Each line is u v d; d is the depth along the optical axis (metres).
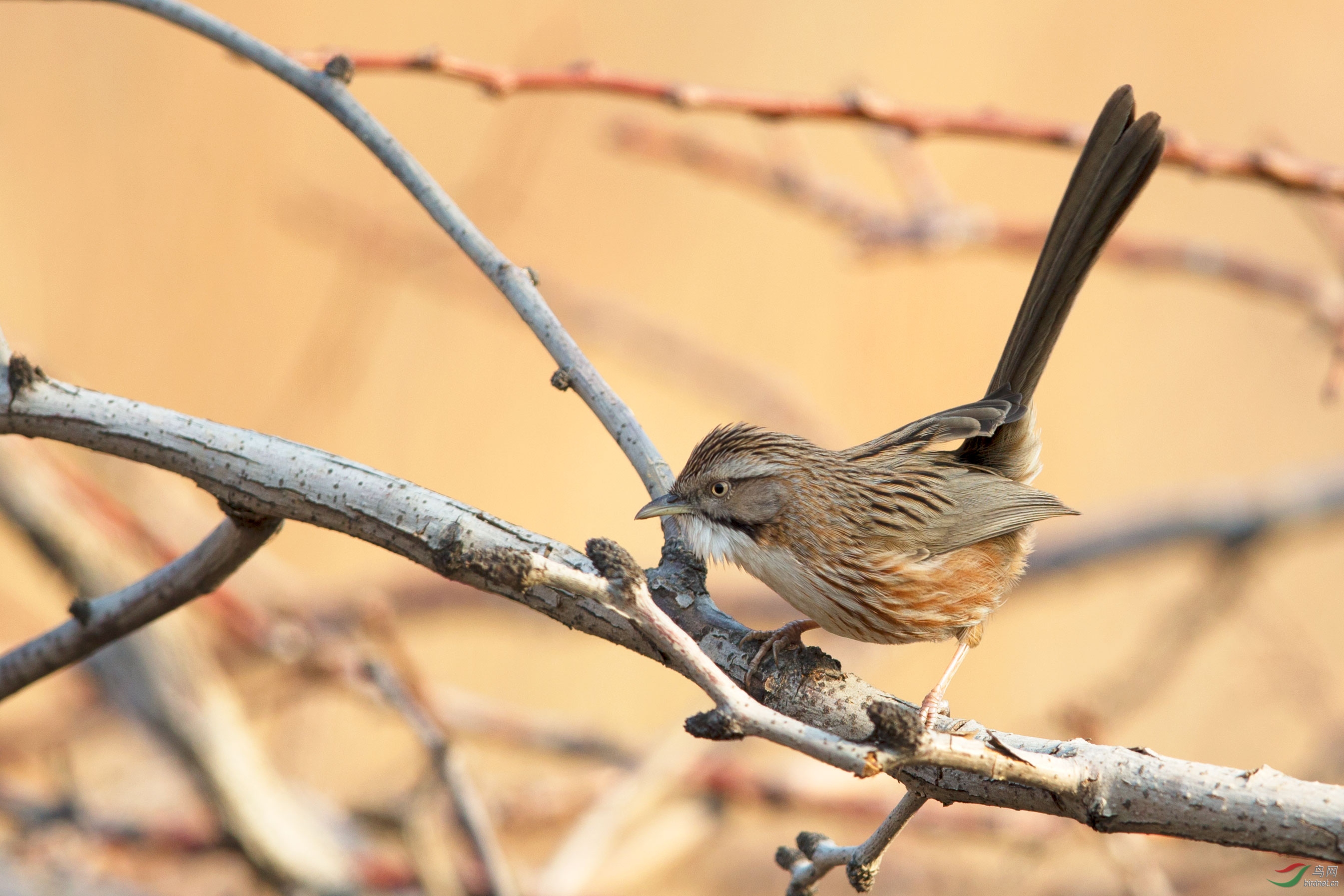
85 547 9.23
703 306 16.22
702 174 12.61
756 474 6.70
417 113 15.91
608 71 7.38
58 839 9.43
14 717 12.55
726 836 12.55
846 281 16.19
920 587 6.70
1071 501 16.17
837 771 10.55
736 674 5.01
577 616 4.84
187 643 9.48
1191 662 13.98
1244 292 13.55
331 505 4.90
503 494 15.30
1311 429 16.31
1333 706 12.55
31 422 5.06
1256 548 12.29
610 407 5.77
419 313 15.62
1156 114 6.62
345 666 9.52
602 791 10.20
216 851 9.62
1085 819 4.27
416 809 8.69
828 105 7.62
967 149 16.33
